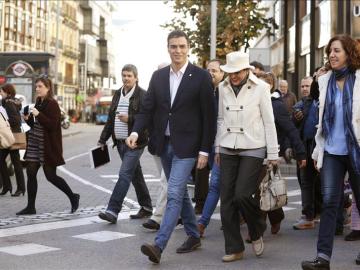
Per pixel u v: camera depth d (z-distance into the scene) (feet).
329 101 19.99
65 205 34.32
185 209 22.98
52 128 30.27
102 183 46.37
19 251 22.67
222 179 21.72
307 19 89.45
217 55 86.74
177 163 21.45
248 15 86.17
